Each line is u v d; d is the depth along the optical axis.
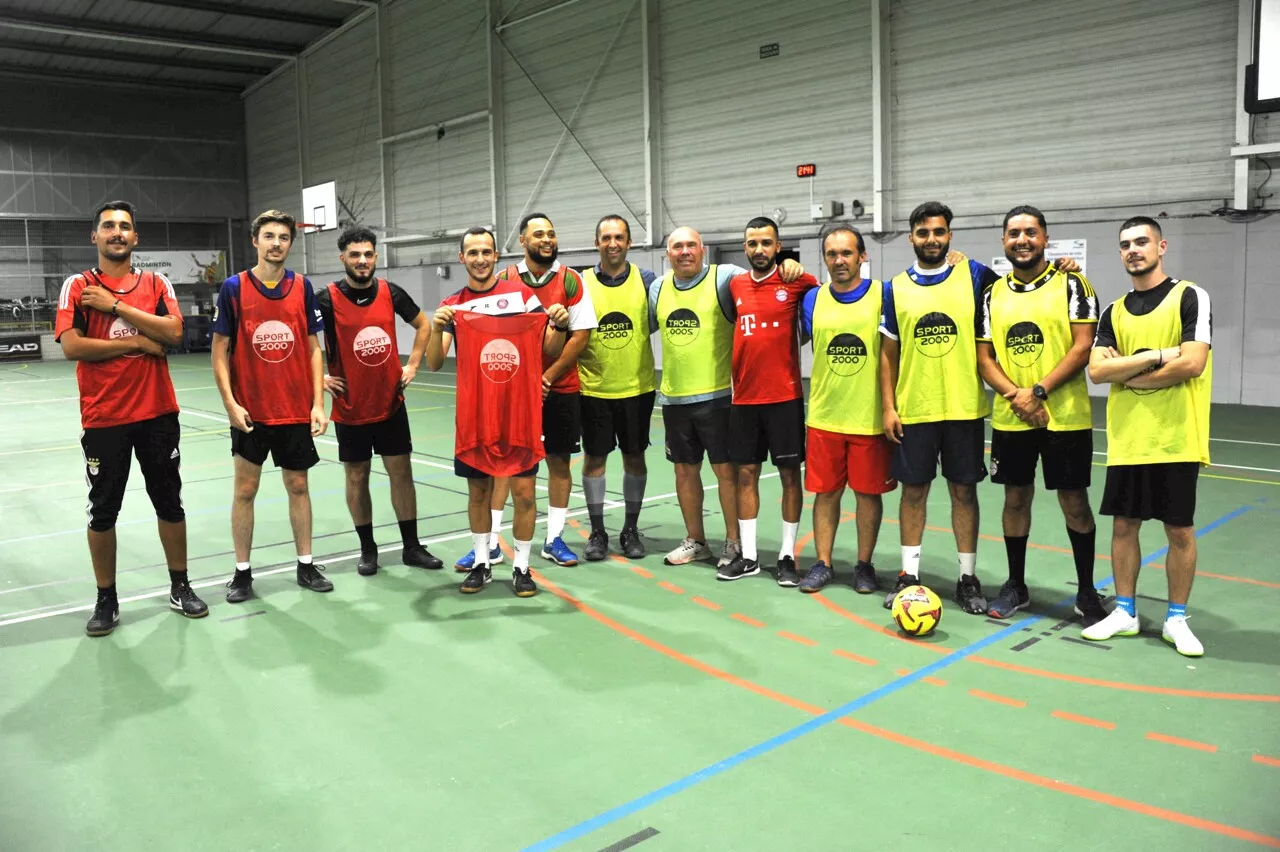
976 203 12.46
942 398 4.10
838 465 4.44
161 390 4.23
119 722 3.27
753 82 14.59
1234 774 2.79
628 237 4.93
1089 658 3.70
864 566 4.54
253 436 4.49
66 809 2.71
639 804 2.68
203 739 3.14
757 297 4.52
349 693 3.49
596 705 3.36
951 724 3.15
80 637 4.12
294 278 4.58
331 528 6.06
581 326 4.79
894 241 13.24
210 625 4.25
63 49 22.56
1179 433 3.60
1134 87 10.98
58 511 6.68
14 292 24.77
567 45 17.31
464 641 4.01
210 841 2.54
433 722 3.24
